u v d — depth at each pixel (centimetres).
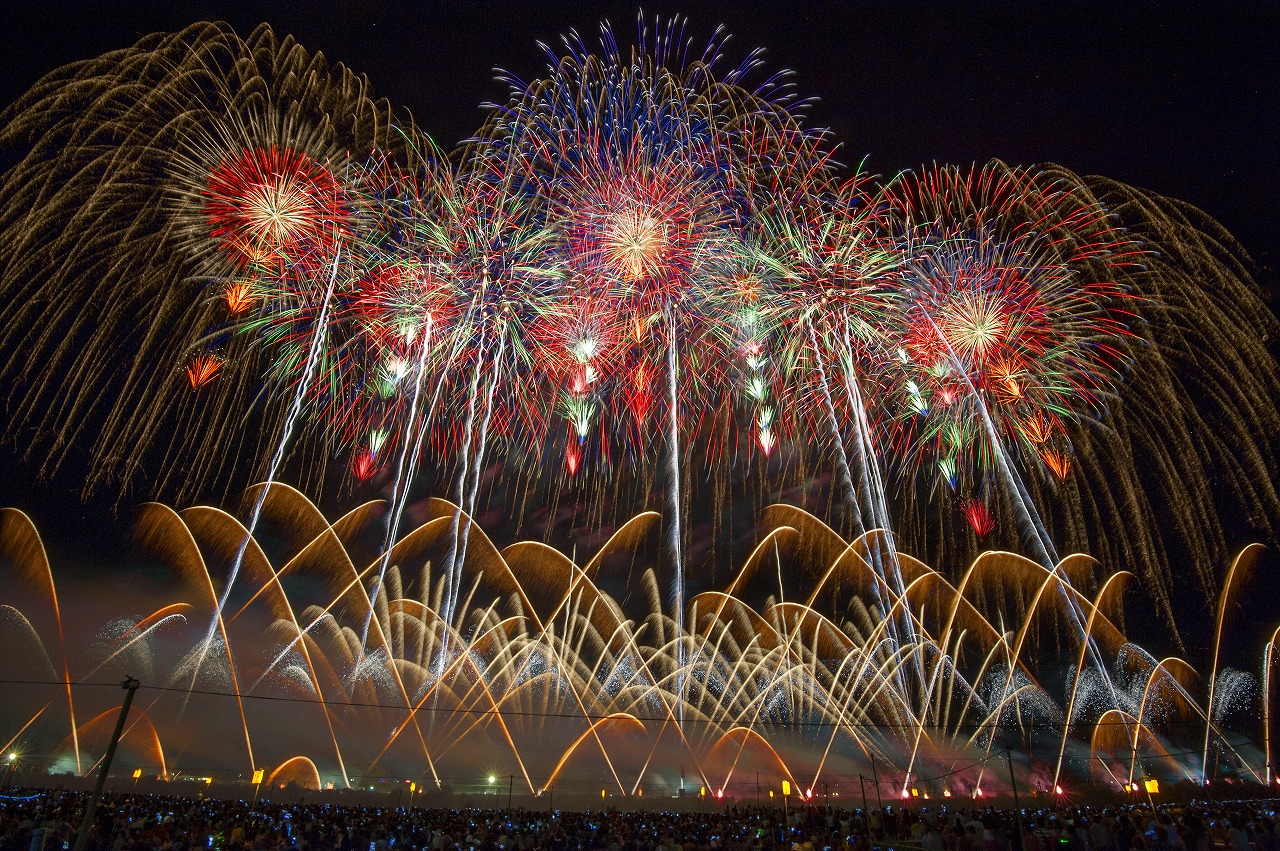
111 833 2312
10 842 2062
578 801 4581
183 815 2864
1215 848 2109
